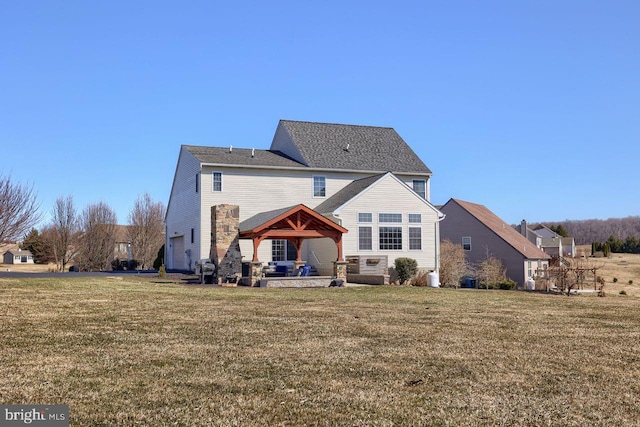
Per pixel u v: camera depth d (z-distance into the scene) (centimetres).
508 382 709
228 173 2956
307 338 966
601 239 12419
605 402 633
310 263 3039
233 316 1215
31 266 5772
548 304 1706
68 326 1032
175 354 819
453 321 1225
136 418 548
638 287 5150
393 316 1282
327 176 3194
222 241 2244
